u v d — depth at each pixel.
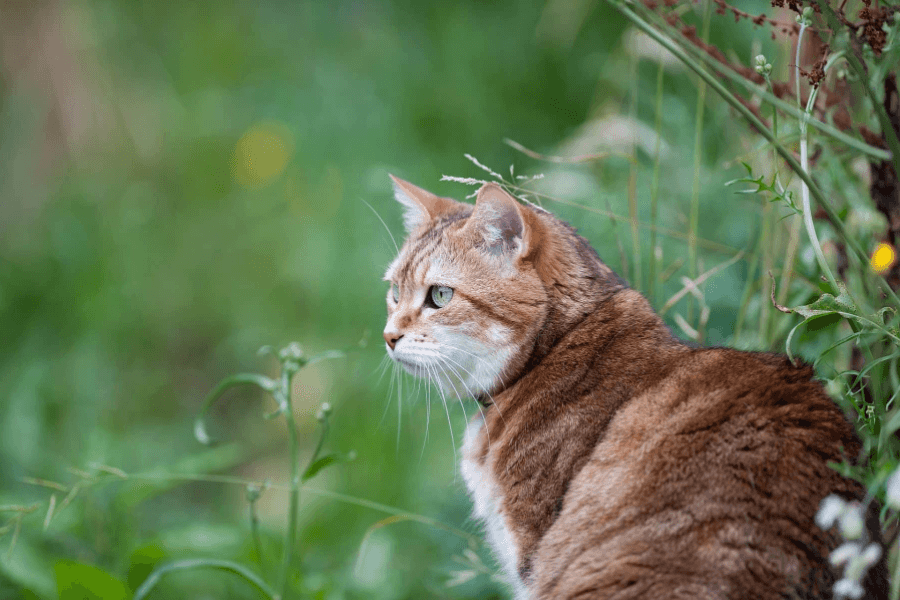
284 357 3.95
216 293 8.48
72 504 4.93
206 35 9.45
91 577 4.01
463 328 3.75
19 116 8.68
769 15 5.02
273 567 4.65
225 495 7.04
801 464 2.84
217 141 9.15
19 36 8.57
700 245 4.77
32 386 6.65
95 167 8.91
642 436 3.16
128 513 5.00
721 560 2.67
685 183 5.58
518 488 3.51
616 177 5.72
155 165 9.14
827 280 3.16
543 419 3.52
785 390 3.08
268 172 8.53
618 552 2.87
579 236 3.93
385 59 8.35
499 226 3.70
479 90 7.82
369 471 5.95
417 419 6.05
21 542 4.56
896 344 2.94
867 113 3.60
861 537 2.70
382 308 6.72
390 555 4.99
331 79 8.33
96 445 5.80
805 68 3.81
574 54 7.73
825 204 2.88
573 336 3.62
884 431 2.73
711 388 3.19
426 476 5.78
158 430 7.31
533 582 3.26
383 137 7.76
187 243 8.69
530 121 7.60
